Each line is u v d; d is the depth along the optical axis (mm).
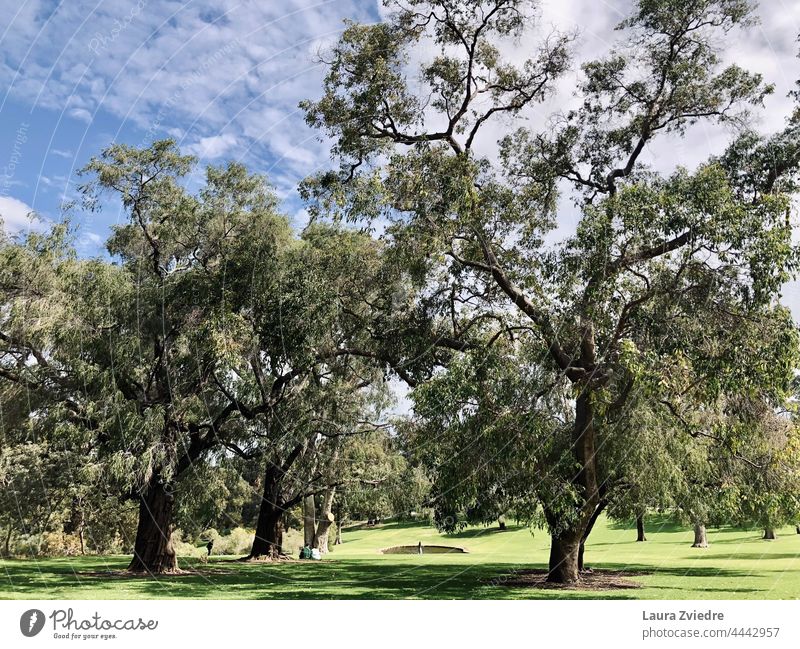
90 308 19828
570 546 17375
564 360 16484
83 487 22000
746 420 15070
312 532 33906
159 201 21312
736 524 17641
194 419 23938
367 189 17219
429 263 17484
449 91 18062
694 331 14227
